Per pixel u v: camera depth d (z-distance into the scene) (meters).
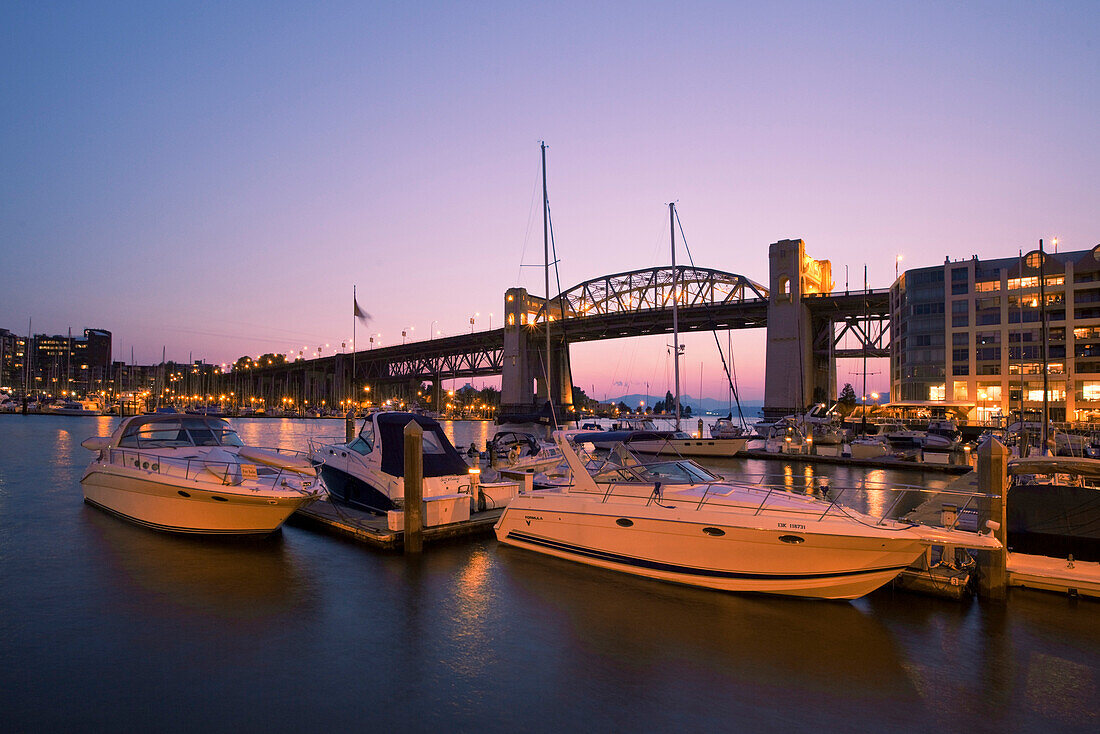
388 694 7.15
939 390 77.62
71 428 63.62
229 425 16.27
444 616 9.55
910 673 7.87
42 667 7.57
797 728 6.58
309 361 178.25
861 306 76.31
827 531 9.66
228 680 7.37
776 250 78.00
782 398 75.38
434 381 161.88
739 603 10.21
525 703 7.02
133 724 6.39
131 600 9.83
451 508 14.33
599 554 11.98
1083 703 7.21
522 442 27.25
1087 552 11.08
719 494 11.13
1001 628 9.29
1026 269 73.88
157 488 13.54
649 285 109.50
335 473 17.27
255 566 11.71
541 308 113.69
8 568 11.28
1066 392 70.69
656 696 7.23
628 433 21.31
